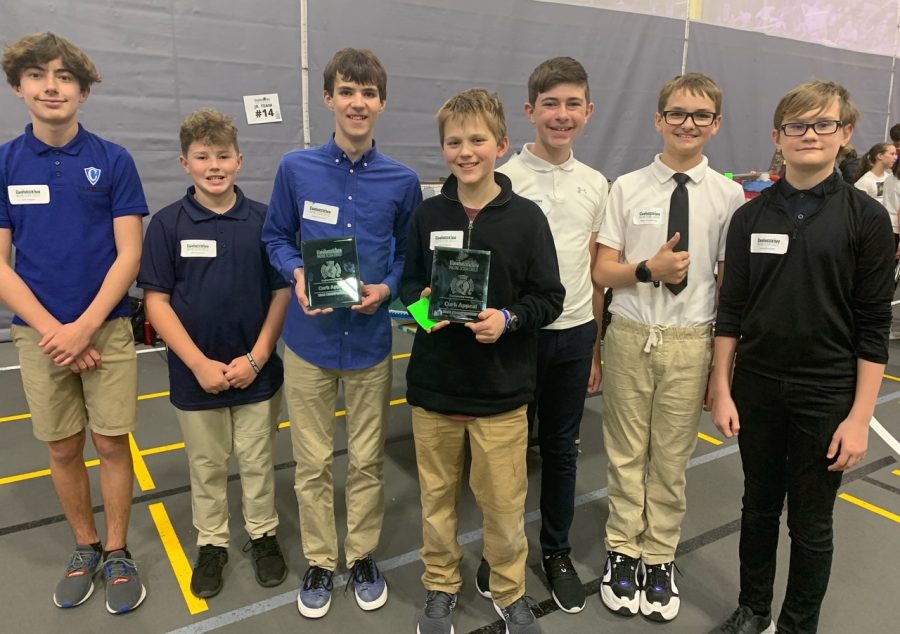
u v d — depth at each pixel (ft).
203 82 14.42
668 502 5.88
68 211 5.24
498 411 4.97
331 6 15.30
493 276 4.91
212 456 6.04
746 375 5.08
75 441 5.88
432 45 16.75
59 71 5.01
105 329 5.52
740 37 21.62
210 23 14.20
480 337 4.61
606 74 19.56
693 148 5.37
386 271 5.67
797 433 4.85
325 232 5.44
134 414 5.89
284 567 6.36
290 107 15.44
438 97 17.19
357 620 5.79
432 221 5.09
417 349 5.20
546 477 6.09
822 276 4.58
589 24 18.85
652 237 5.58
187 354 5.63
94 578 6.21
